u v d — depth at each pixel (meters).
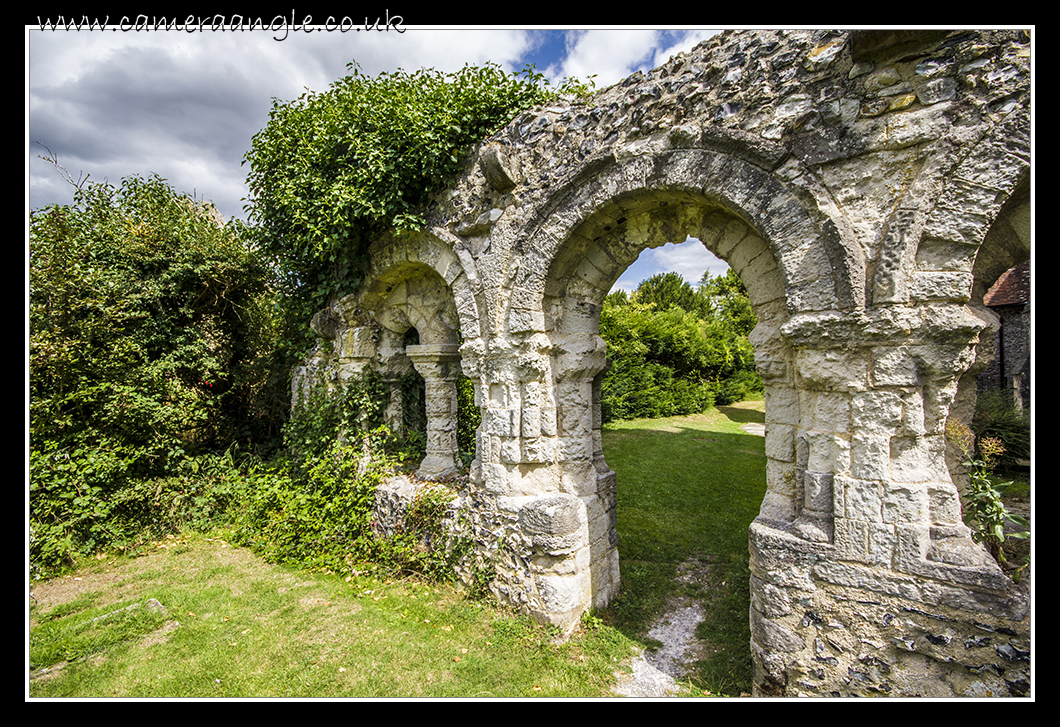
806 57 2.94
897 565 2.65
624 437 13.64
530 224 4.09
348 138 5.09
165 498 6.20
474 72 4.84
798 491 3.06
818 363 2.86
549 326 4.25
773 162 2.96
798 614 2.92
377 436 5.93
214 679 3.41
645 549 5.84
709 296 31.70
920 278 2.58
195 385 8.10
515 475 4.35
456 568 4.65
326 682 3.38
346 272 5.77
